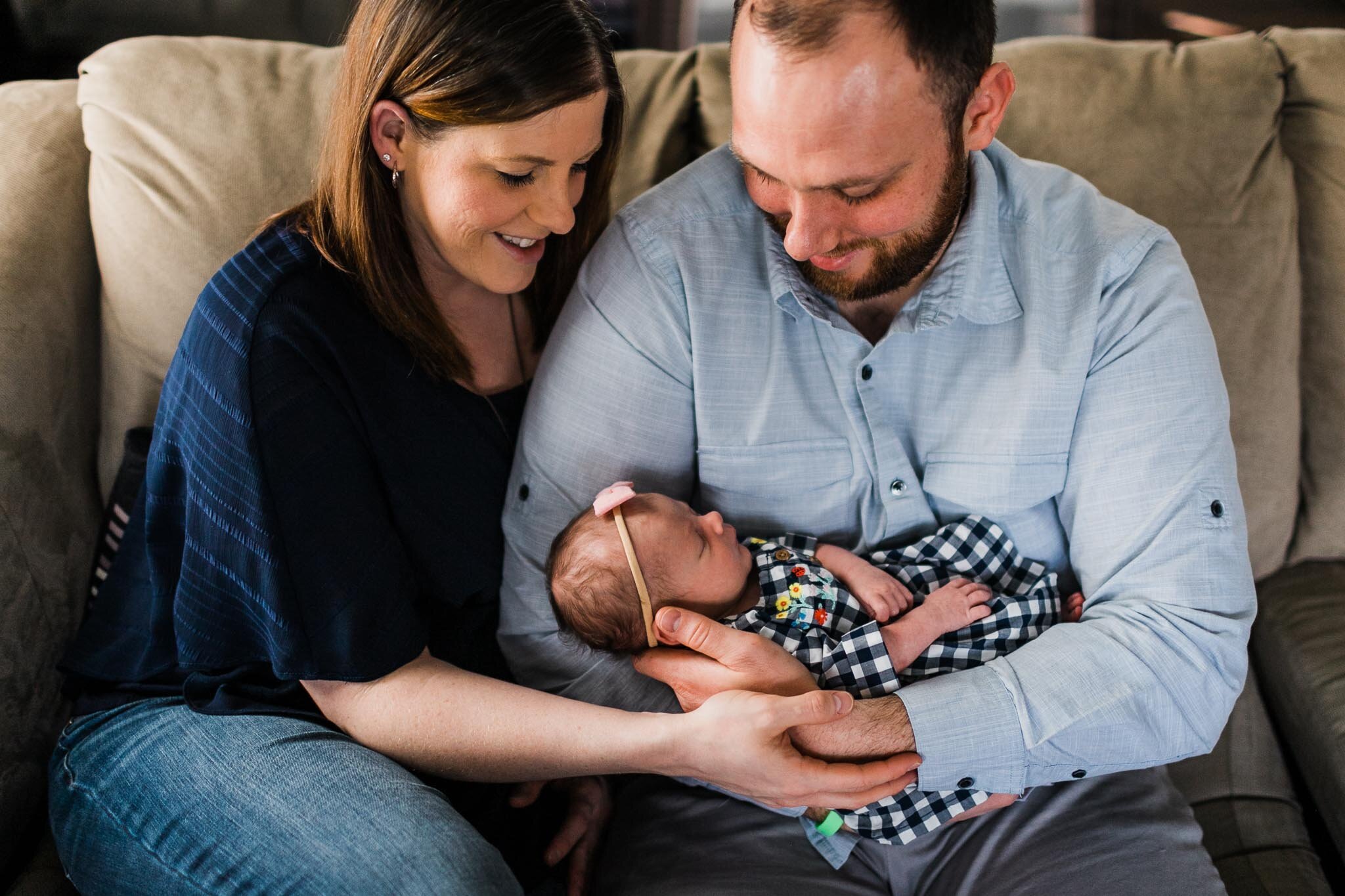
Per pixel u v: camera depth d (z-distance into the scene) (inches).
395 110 41.2
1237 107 59.3
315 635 42.3
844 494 50.1
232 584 42.8
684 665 44.8
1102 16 106.9
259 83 58.7
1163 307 44.8
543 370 49.3
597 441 48.3
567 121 40.4
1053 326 45.9
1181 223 58.3
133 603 47.9
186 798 42.2
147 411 57.9
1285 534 59.1
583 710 42.9
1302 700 53.2
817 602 47.1
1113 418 45.0
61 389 55.6
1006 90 42.2
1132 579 44.3
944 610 46.1
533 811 50.8
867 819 45.2
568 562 46.9
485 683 44.0
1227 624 42.8
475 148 40.6
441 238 44.0
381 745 44.3
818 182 39.0
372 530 43.5
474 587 48.6
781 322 48.7
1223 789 53.5
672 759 41.9
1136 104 59.6
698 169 50.5
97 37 79.2
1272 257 58.3
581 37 39.9
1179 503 43.5
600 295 48.4
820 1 35.9
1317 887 48.1
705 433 49.5
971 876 45.7
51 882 46.9
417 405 46.4
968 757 42.6
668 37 108.0
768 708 40.4
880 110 37.3
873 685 44.6
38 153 58.8
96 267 60.1
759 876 45.6
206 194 56.5
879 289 45.5
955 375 47.9
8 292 53.5
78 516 55.9
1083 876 44.4
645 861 47.3
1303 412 60.0
